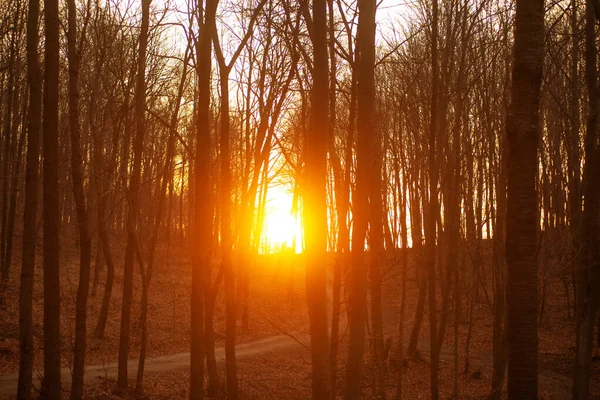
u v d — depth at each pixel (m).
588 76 10.46
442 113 13.63
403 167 16.08
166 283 33.47
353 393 8.36
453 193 15.27
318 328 7.48
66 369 16.20
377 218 11.28
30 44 8.86
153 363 19.36
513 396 5.62
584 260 10.89
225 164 13.83
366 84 8.92
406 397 17.05
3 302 21.03
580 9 13.02
